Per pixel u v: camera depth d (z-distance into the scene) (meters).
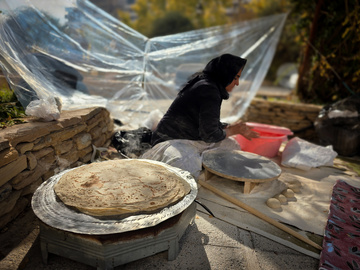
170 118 2.77
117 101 3.76
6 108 2.39
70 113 2.77
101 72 3.46
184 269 1.63
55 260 1.63
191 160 2.54
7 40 2.31
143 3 15.54
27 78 2.37
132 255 1.51
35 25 2.60
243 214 2.24
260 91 9.62
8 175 1.79
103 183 1.75
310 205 2.42
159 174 1.94
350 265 1.66
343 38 5.04
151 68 3.86
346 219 2.16
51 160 2.30
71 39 2.99
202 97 2.52
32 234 1.80
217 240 1.91
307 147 3.45
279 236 1.99
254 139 3.38
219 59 2.59
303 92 5.95
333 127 3.92
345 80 5.19
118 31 3.40
